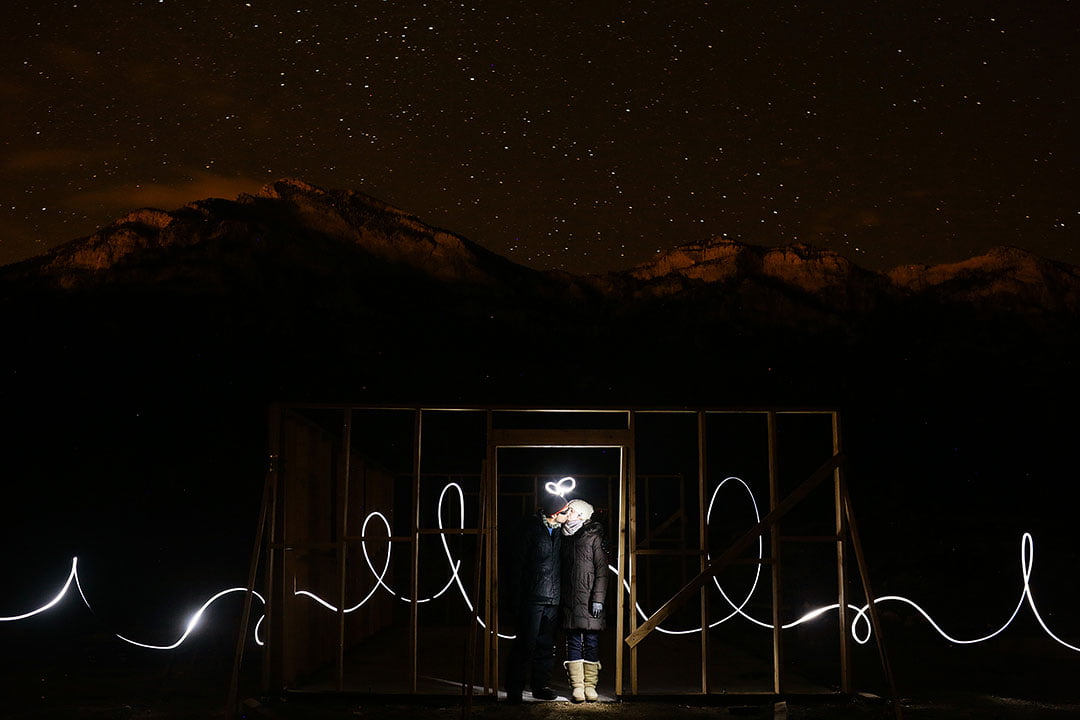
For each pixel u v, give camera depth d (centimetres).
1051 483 2641
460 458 2969
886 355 4234
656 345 4512
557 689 885
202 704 816
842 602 847
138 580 1814
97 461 2794
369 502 1272
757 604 1659
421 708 798
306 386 3641
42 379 3425
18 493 2516
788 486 2702
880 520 2169
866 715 783
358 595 1201
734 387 3975
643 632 833
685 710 797
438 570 1906
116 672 977
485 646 831
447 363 4122
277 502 843
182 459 2822
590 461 2942
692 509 2591
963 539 1859
